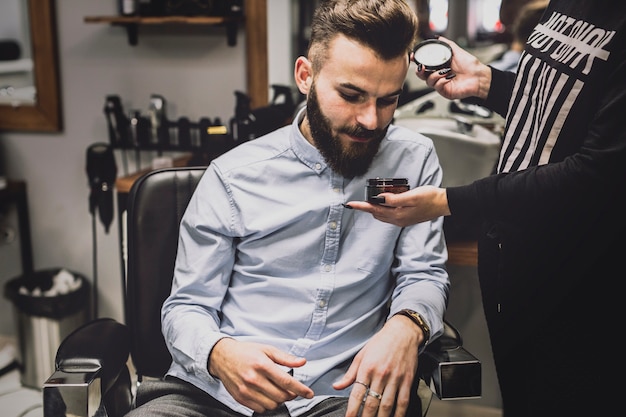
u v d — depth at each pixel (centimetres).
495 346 152
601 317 136
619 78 123
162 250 159
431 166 151
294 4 238
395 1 126
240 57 245
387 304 151
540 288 139
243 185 144
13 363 284
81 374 123
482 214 131
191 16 238
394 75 128
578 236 133
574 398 141
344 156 136
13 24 261
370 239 144
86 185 274
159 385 142
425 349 134
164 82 255
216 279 144
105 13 255
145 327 158
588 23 133
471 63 163
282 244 144
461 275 218
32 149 276
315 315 142
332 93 131
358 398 123
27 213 281
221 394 136
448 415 233
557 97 135
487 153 192
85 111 266
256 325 144
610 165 122
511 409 152
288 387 119
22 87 268
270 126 228
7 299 272
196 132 253
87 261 281
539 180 128
